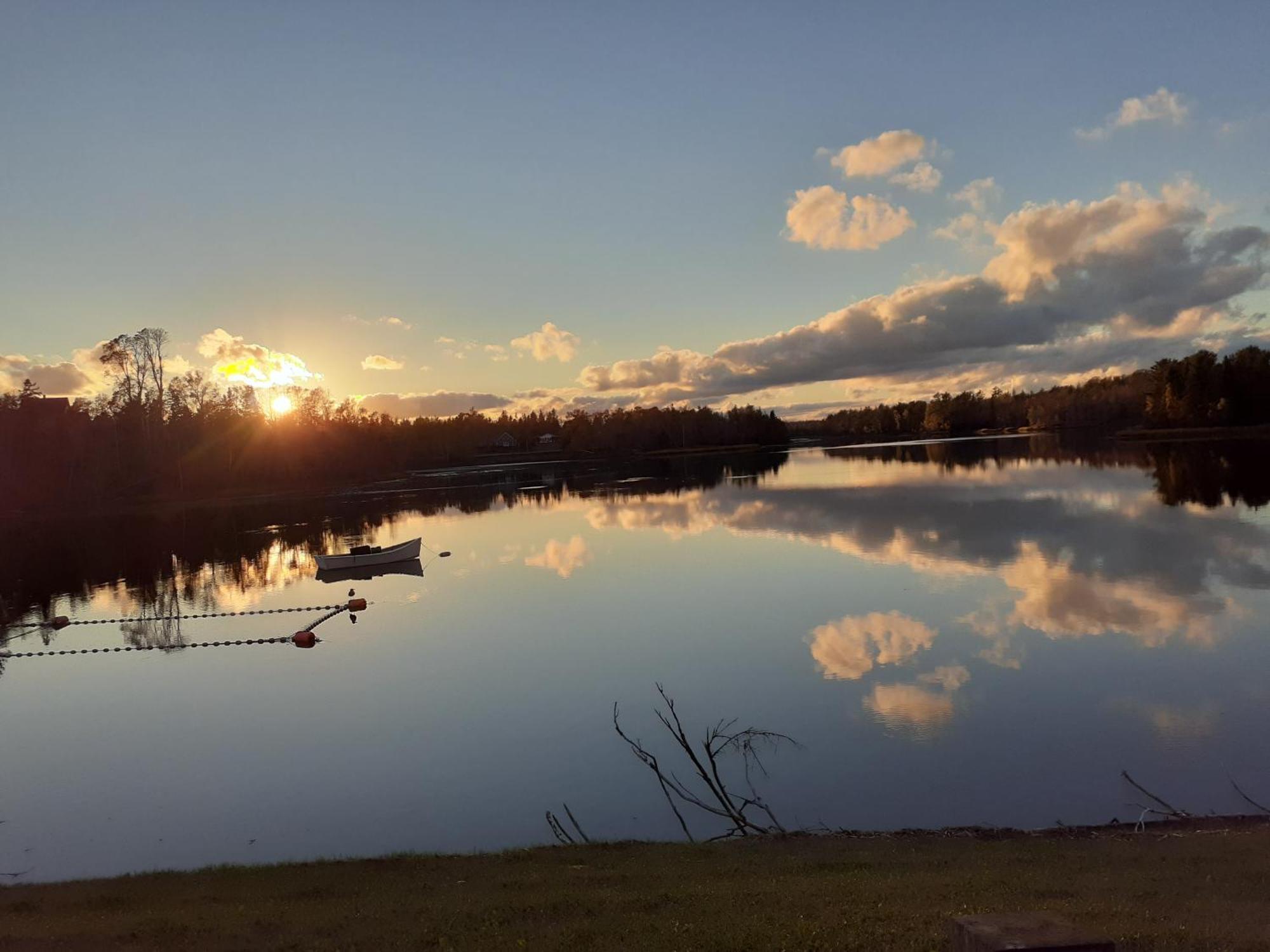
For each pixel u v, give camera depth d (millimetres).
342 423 146625
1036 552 40125
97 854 16609
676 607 34875
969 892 10164
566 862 13539
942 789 16703
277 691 27797
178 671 31984
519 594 41062
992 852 12961
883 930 8570
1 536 80125
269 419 129000
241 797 18969
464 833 16422
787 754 18844
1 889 13805
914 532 48969
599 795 17734
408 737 21984
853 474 101875
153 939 10273
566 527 67250
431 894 11836
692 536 55656
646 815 16641
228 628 39594
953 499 65062
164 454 107000
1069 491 65500
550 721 22344
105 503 100562
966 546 43188
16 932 11023
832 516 59875
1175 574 33844
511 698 24547
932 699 21688
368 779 19453
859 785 17094
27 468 97375
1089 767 17312
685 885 11453
